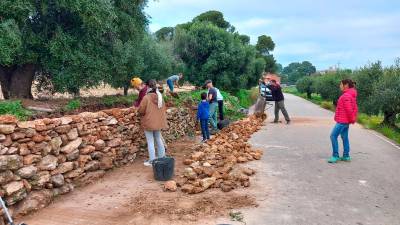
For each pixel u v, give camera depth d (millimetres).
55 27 11852
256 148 11484
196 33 31844
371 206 6438
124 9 13414
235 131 13969
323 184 7684
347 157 9742
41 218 5984
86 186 7668
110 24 11914
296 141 12711
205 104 12516
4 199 5836
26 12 10406
